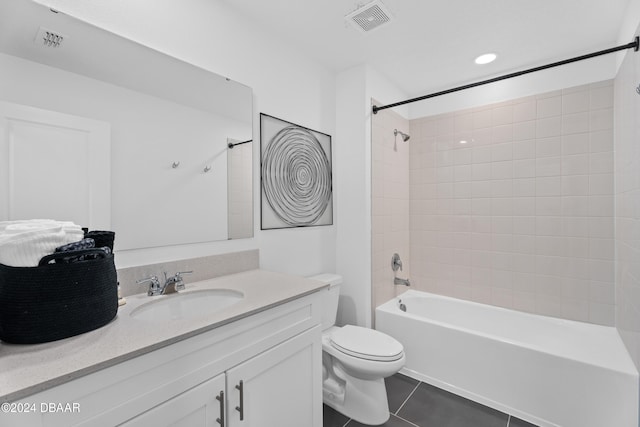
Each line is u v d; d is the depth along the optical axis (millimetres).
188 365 863
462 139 2543
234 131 1620
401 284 2592
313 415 1336
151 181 1286
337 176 2381
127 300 1152
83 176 1095
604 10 1618
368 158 2262
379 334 1839
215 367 933
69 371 640
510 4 1576
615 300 1924
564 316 2107
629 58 1576
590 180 2008
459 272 2562
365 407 1669
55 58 1037
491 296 2406
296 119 2014
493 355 1777
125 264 1217
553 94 2145
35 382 598
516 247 2293
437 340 1990
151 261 1298
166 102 1336
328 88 2297
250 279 1487
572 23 1734
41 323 758
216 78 1532
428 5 1582
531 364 1655
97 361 681
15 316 746
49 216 1016
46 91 1017
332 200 2344
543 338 2090
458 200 2564
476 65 2254
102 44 1146
